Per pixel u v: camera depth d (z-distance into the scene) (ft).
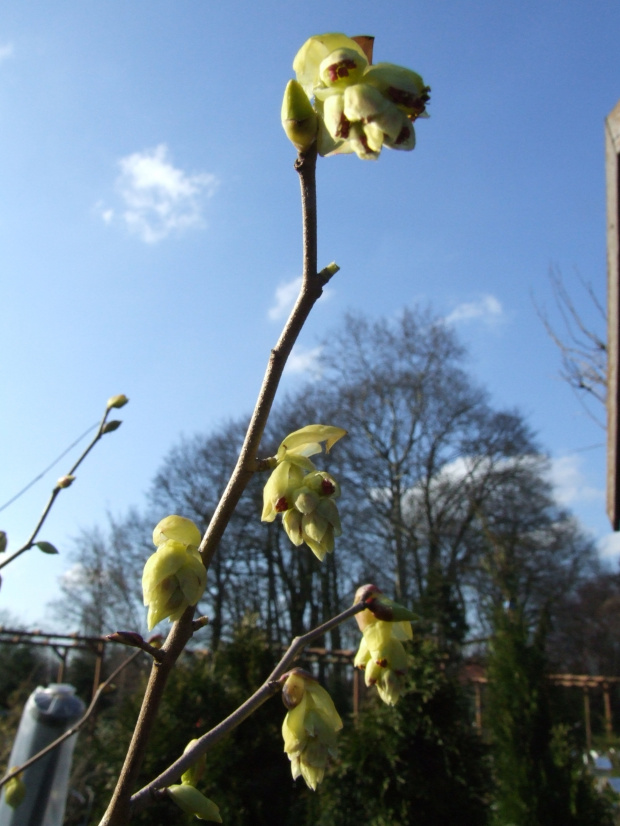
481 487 78.07
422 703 22.75
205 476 89.30
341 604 85.40
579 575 96.84
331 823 22.12
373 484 79.46
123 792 4.25
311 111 4.44
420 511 79.56
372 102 4.24
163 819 20.57
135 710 23.52
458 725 23.12
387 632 5.91
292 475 4.93
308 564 87.25
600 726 57.57
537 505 81.56
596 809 24.58
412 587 80.23
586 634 110.32
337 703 42.70
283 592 88.63
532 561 78.02
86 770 29.71
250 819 21.43
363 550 80.38
